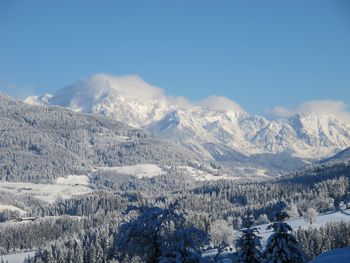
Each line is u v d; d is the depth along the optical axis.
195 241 32.59
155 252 32.94
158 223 33.00
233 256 50.62
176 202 33.88
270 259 50.44
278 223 51.69
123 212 34.28
